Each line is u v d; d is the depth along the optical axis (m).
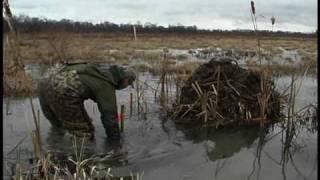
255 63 8.44
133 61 10.48
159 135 3.72
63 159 3.07
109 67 3.56
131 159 3.12
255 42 24.95
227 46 19.30
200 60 11.29
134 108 4.66
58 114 3.52
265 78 4.23
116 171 2.88
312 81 6.84
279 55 13.54
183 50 16.17
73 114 3.48
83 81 3.45
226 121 4.09
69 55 9.81
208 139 3.64
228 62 4.41
